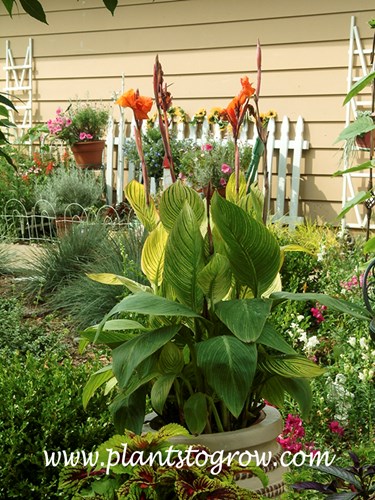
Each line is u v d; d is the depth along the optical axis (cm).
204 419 230
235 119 263
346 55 821
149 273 256
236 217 230
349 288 489
